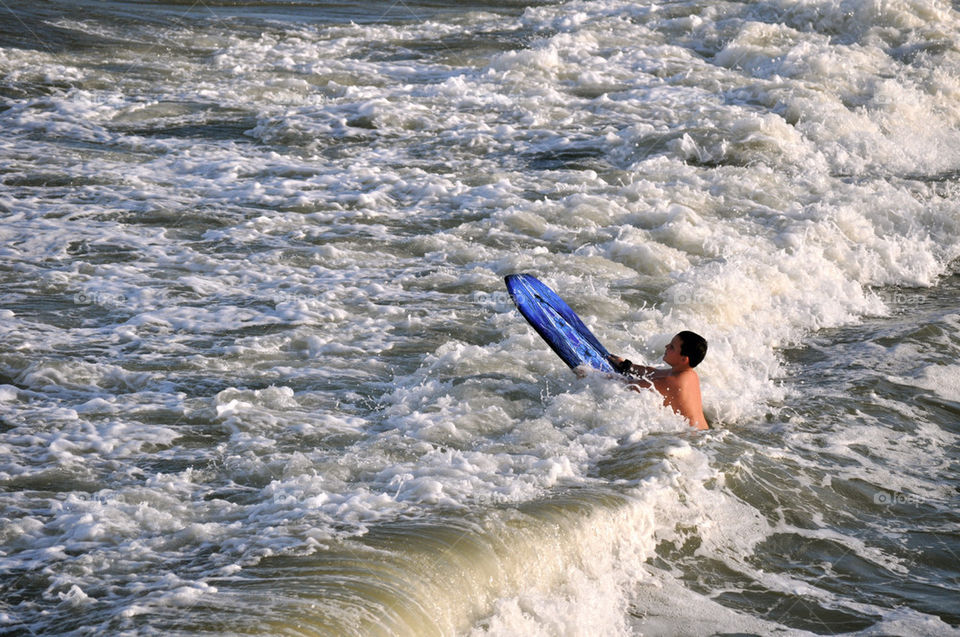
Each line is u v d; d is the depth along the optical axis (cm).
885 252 3903
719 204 4241
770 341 3131
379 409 2417
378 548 1667
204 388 2486
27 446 2144
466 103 5750
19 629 1437
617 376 2536
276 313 3000
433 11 8588
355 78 6297
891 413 2708
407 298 3166
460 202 4175
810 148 5159
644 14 8050
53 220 3778
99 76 5988
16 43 6544
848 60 6594
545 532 1791
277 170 4538
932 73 6531
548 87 6144
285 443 2200
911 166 5116
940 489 2336
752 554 2006
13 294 3064
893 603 1883
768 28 7356
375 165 4678
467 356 2697
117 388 2477
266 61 6656
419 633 1494
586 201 4106
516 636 1625
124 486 1983
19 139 4809
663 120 5484
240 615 1434
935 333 3256
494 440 2259
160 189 4216
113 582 1576
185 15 7938
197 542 1725
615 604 1794
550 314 2623
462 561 1658
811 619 1816
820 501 2217
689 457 2241
